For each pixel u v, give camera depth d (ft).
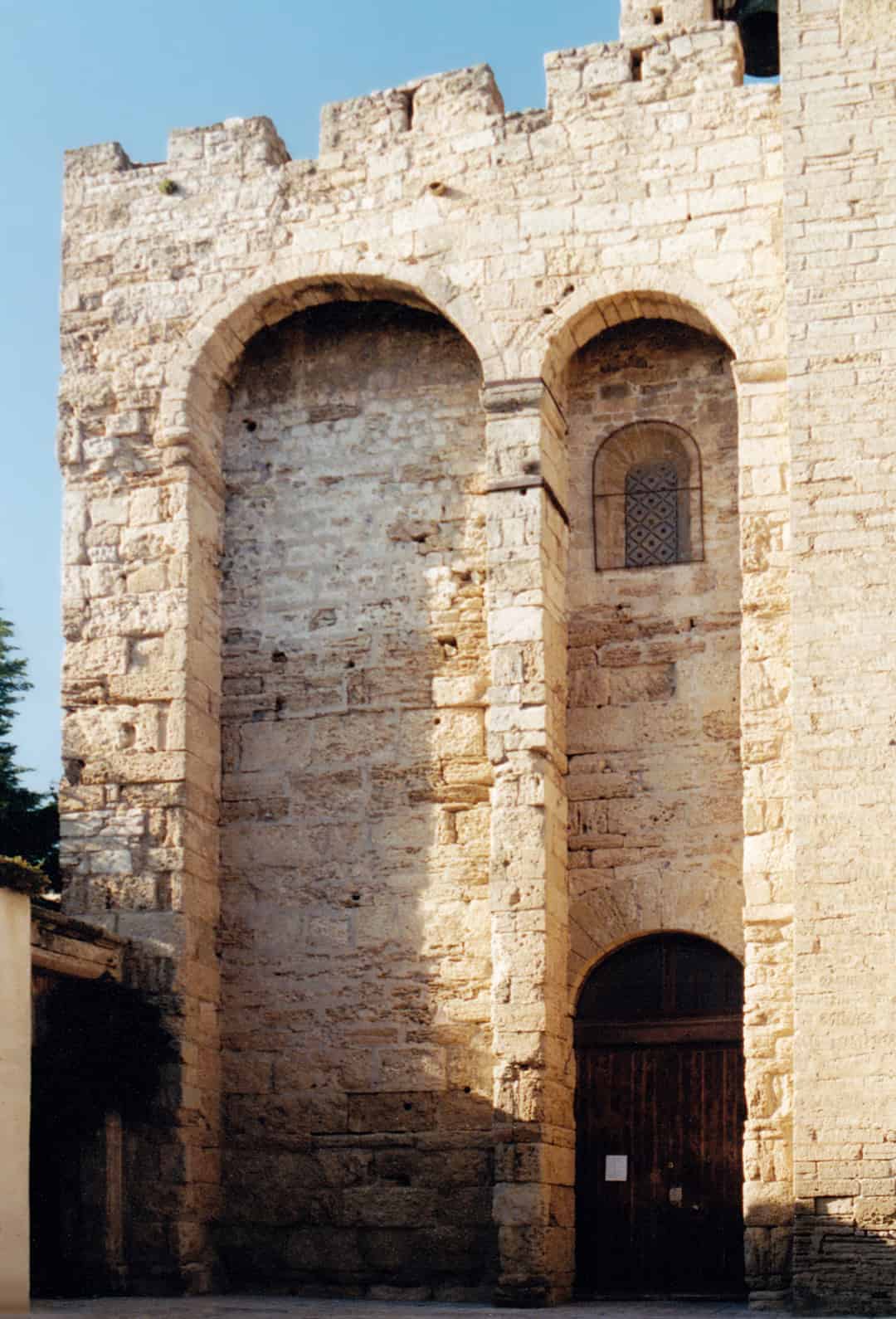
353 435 102.32
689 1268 90.94
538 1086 88.33
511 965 89.76
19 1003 76.89
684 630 95.86
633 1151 92.48
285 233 101.09
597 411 99.19
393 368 102.42
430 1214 93.09
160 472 100.42
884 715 85.46
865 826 84.69
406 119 100.78
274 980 97.60
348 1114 95.14
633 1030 93.50
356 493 101.65
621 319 97.19
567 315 95.61
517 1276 86.58
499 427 95.35
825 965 83.82
